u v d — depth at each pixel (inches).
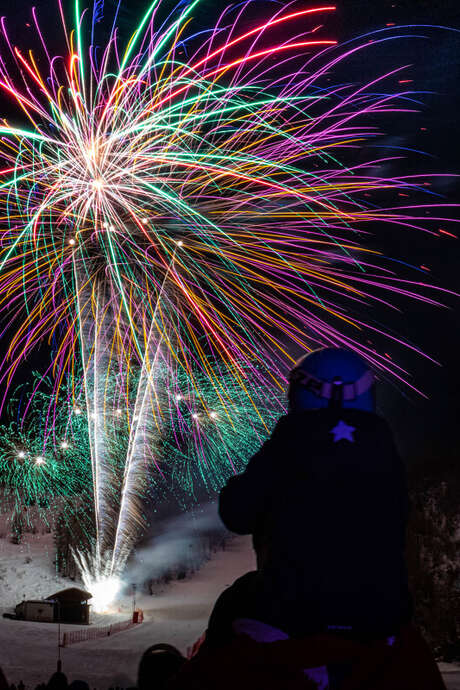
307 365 93.4
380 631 81.0
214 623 92.0
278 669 77.9
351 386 91.0
